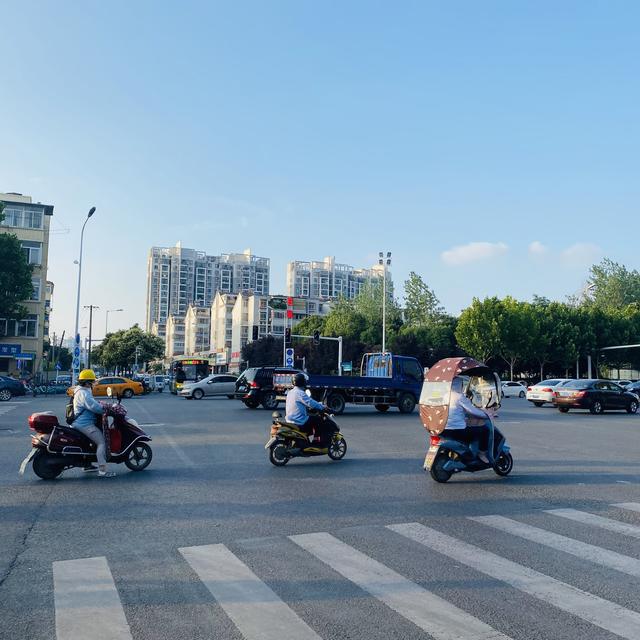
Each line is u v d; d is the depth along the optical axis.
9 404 30.45
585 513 7.52
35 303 55.88
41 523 6.94
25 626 4.10
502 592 4.73
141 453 10.62
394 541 6.19
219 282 179.50
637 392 44.22
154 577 5.07
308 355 79.25
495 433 10.16
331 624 4.12
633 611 4.36
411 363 25.64
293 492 8.78
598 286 83.44
